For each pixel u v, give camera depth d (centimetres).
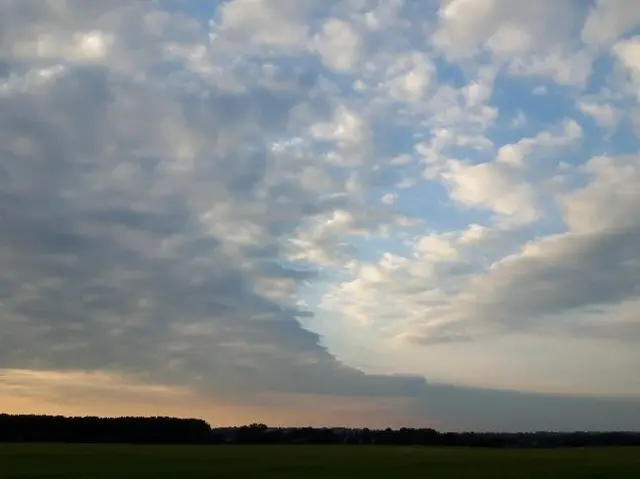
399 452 8644
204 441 13462
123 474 4275
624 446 13012
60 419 12862
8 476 4100
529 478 4272
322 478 4125
